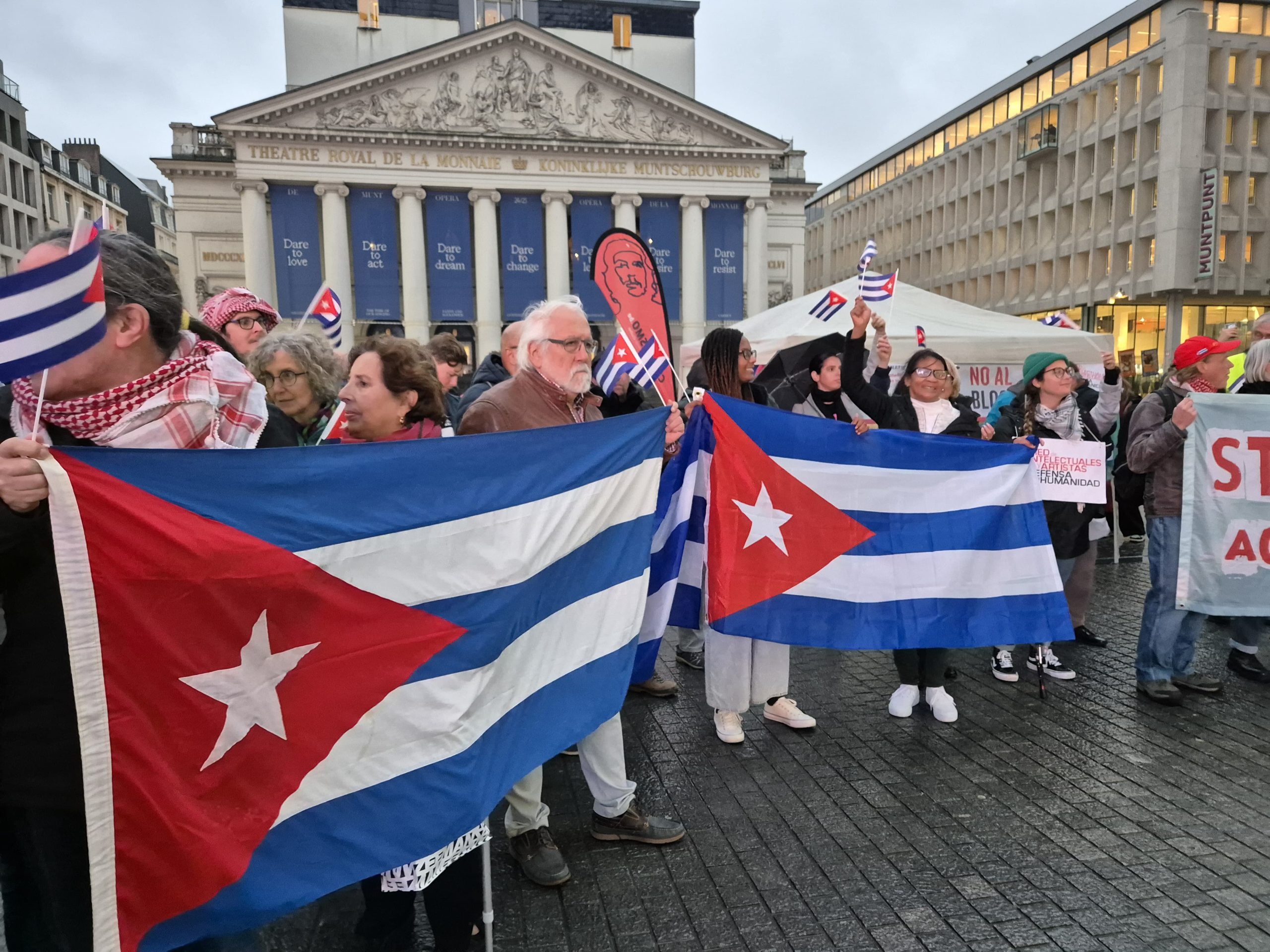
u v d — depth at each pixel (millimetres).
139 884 1465
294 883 1714
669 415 2844
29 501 1346
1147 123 35000
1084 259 38938
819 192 69188
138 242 1579
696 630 4297
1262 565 4227
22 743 1427
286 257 34156
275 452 1694
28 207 44469
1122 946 2402
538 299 36656
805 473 3688
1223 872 2773
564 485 2418
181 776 1525
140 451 1481
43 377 1337
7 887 1557
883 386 4840
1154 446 4184
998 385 7688
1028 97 42750
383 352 2523
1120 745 3785
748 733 3975
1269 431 4191
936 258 51281
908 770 3547
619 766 2943
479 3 43438
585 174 36156
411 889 2049
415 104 34688
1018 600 3996
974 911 2568
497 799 2158
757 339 7793
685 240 37500
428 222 35500
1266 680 4605
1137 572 7418
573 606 2537
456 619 2045
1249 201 34281
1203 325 35219
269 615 1669
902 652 4125
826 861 2854
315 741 1756
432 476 2025
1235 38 33156
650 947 2416
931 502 3877
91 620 1403
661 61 45781
